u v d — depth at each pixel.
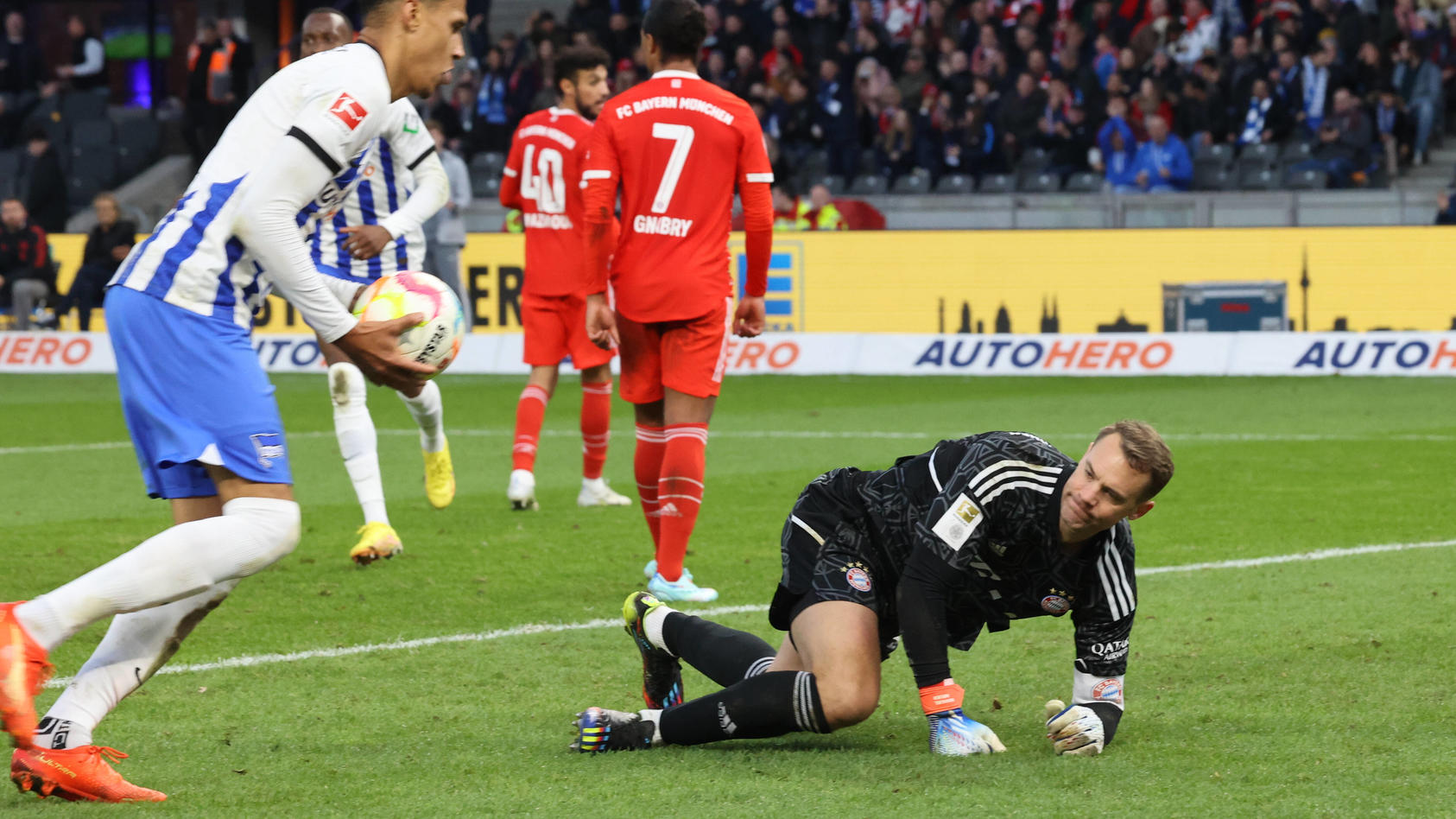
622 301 14.05
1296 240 36.94
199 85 52.56
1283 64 45.47
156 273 7.92
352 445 15.34
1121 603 8.63
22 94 57.69
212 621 12.88
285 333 41.03
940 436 25.94
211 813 7.76
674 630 9.48
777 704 8.58
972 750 8.72
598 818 7.61
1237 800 7.83
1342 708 9.79
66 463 23.58
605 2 53.03
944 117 47.16
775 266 40.03
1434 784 8.08
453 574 15.02
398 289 8.79
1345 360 35.59
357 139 8.13
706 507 19.11
